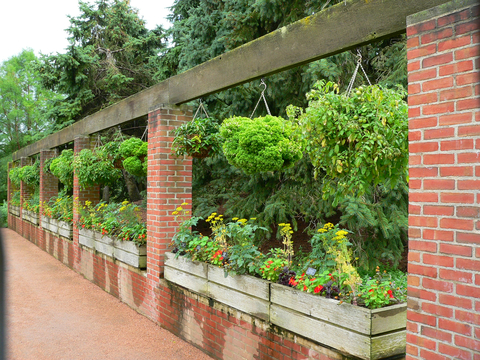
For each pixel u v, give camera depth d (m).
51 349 4.32
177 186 5.16
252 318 3.50
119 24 17.00
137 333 4.80
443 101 2.10
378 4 2.65
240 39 7.58
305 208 6.48
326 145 2.64
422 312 2.17
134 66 16.80
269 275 3.38
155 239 5.13
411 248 2.23
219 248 4.17
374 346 2.47
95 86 15.29
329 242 3.27
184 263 4.46
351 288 2.87
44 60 14.07
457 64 2.04
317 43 3.11
